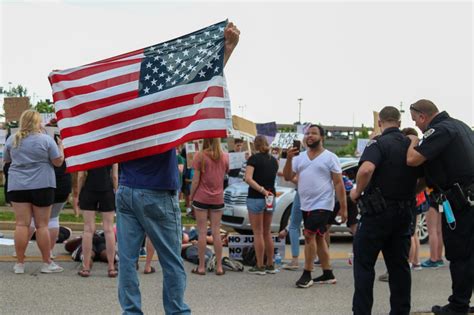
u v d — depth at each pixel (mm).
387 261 5352
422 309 6086
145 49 4230
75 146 4102
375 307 6207
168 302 4184
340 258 9570
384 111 5363
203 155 7586
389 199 5117
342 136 92500
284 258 9312
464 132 5512
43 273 7305
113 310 5754
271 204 7699
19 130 6980
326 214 6996
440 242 8570
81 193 7227
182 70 4117
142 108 4074
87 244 7242
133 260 4133
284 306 6164
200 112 4035
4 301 5965
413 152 5113
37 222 7227
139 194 4047
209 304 6191
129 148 4059
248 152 14617
